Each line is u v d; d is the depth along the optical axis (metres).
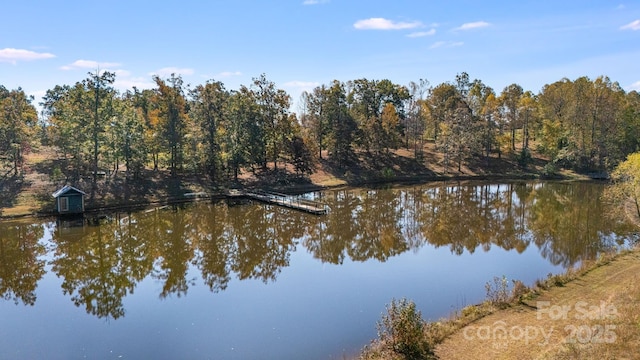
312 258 30.55
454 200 53.34
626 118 74.62
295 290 24.19
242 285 25.25
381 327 17.41
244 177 62.72
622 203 40.09
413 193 59.38
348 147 71.25
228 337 18.69
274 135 65.19
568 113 76.81
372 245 33.72
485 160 78.94
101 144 51.78
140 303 22.80
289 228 39.66
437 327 16.94
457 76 97.50
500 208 47.62
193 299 23.22
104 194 48.94
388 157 78.75
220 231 38.62
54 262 30.11
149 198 51.25
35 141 53.81
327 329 19.12
